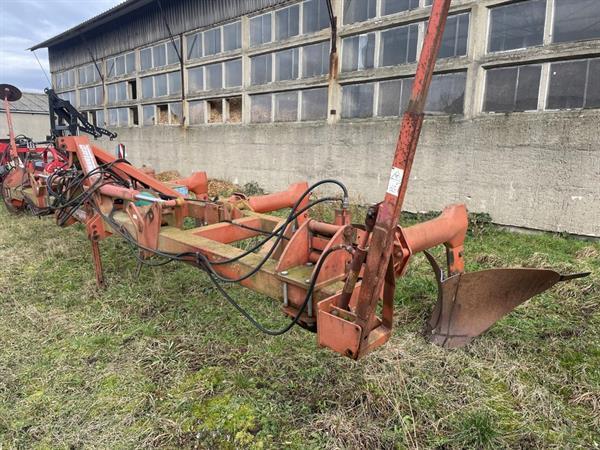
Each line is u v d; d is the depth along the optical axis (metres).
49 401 2.26
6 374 2.49
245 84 9.48
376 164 7.15
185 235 2.73
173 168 12.22
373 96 7.13
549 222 5.33
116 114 14.66
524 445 1.93
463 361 2.55
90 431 2.05
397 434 1.99
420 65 1.40
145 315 3.28
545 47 5.13
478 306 2.78
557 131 5.11
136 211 2.97
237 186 9.86
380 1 6.80
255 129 9.37
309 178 8.35
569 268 4.00
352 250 1.76
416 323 3.06
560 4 5.01
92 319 3.20
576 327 2.94
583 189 5.01
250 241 4.71
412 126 1.42
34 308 3.37
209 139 10.75
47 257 4.68
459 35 5.97
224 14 9.75
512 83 5.54
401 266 1.98
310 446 1.93
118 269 4.31
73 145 3.98
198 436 2.01
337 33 7.40
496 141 5.66
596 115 4.81
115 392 2.33
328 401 2.21
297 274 1.96
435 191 6.40
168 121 12.27
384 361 2.51
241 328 3.02
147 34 12.33
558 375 2.44
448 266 2.69
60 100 7.22
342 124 7.55
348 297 1.69
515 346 2.75
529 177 5.42
